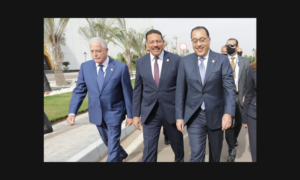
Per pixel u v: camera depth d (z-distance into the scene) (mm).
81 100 3059
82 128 5066
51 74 32250
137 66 2857
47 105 7918
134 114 2887
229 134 3332
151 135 2795
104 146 3803
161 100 2715
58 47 15812
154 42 2600
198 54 2416
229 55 3830
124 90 2969
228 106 2383
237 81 3732
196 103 2477
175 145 2852
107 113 2912
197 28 2396
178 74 2615
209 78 2410
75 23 39031
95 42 2756
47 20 14719
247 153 3680
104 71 2928
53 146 3824
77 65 39812
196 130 2535
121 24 17859
